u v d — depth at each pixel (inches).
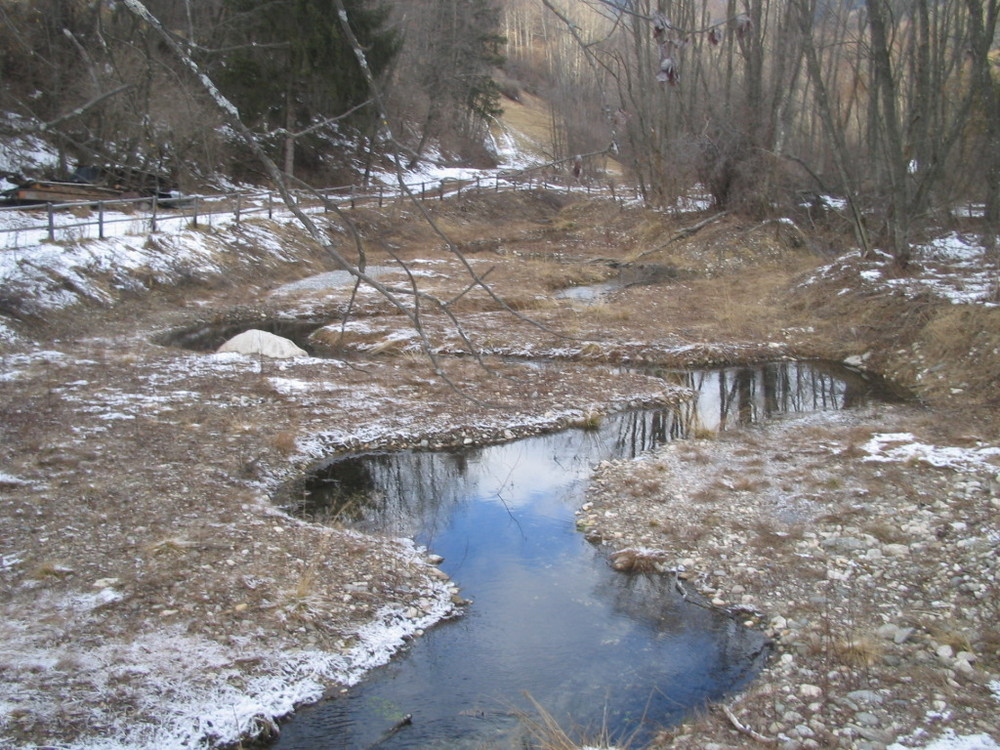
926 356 582.6
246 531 318.0
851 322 680.4
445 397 507.2
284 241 1013.2
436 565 312.0
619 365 613.3
